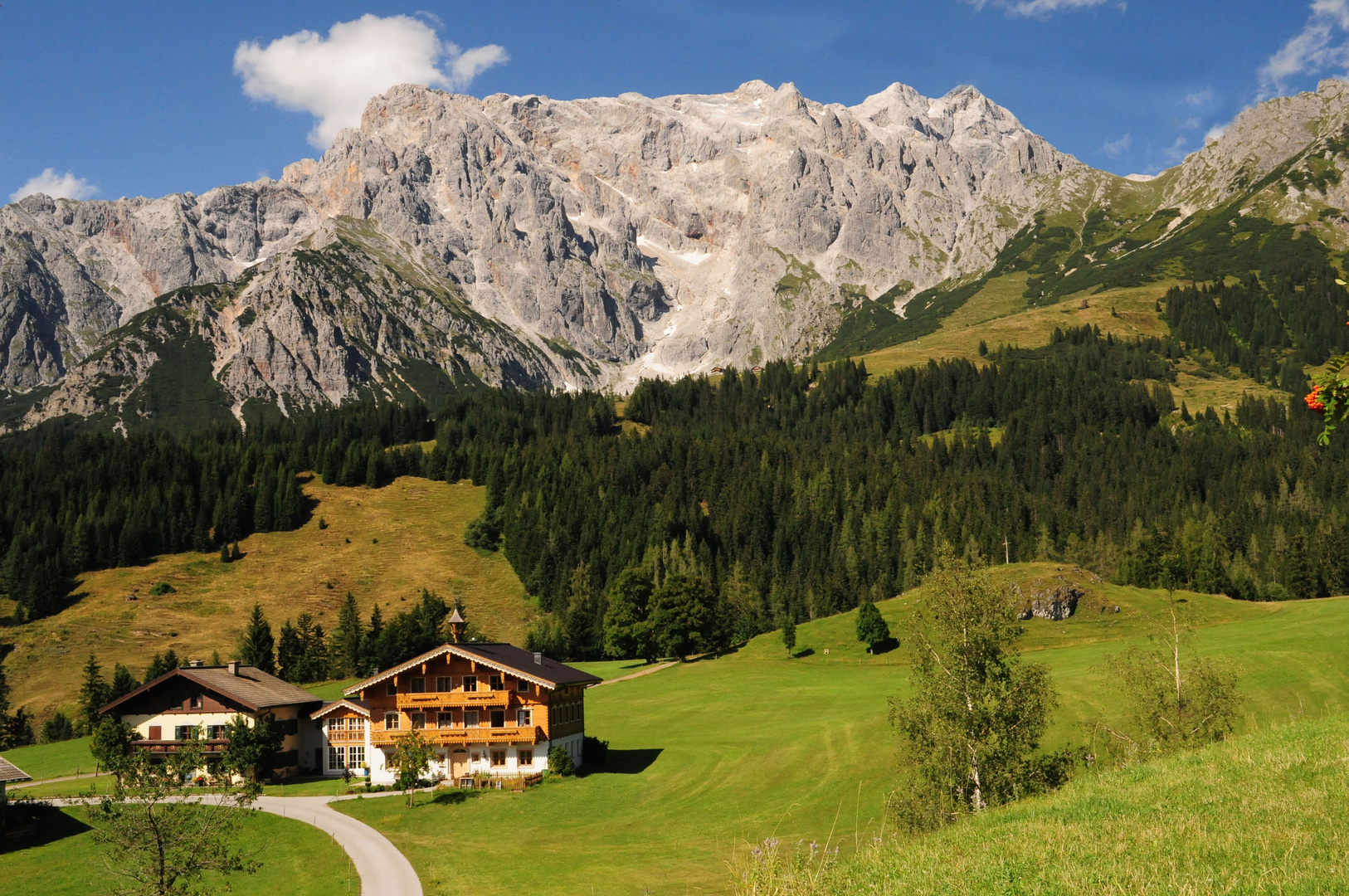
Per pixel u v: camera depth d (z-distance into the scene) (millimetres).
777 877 24250
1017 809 31844
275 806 75562
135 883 53750
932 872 23703
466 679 85188
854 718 89312
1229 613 139625
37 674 173250
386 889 54375
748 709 108938
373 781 84000
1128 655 63656
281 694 91875
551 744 83562
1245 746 34438
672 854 59719
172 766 51406
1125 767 37312
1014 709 49844
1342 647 87000
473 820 70562
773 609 192875
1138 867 21484
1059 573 147625
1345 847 20844
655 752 90312
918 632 52906
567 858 59656
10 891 57188
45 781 88625
